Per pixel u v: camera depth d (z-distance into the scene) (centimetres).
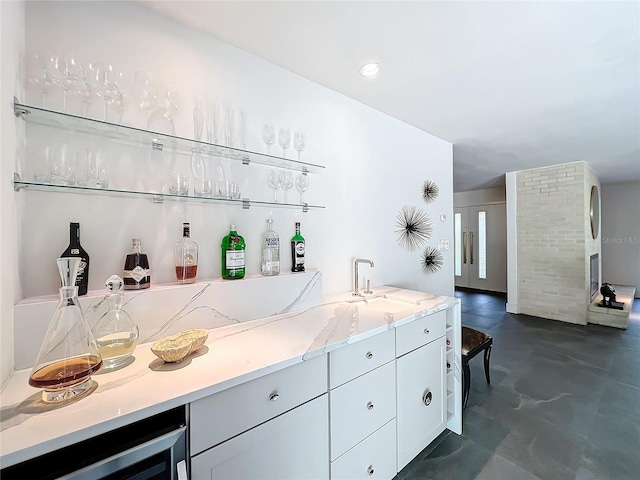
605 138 304
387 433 143
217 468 87
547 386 242
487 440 178
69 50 113
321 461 115
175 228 136
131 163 125
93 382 86
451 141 312
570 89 203
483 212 664
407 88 202
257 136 166
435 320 173
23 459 61
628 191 583
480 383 248
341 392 122
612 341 346
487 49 159
